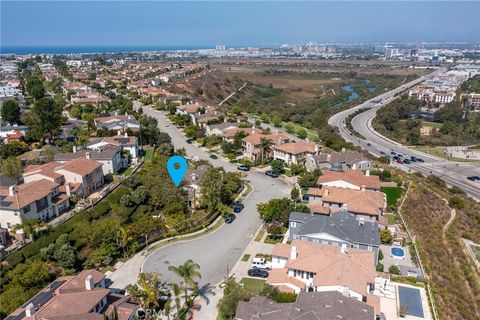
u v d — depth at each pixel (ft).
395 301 193.88
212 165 385.70
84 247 237.86
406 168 447.42
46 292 178.70
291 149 402.31
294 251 201.77
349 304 160.97
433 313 185.88
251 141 424.87
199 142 472.44
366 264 196.54
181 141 480.23
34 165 331.77
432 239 267.80
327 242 225.56
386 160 451.53
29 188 262.06
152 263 227.81
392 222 280.92
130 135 432.25
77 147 386.32
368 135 600.80
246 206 307.17
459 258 253.24
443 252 255.29
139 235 245.45
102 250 224.94
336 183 305.32
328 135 508.53
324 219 241.96
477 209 333.83
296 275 198.49
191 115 556.51
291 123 625.41
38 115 415.64
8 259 214.28
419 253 238.27
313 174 339.36
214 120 533.55
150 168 359.87
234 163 410.11
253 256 235.40
